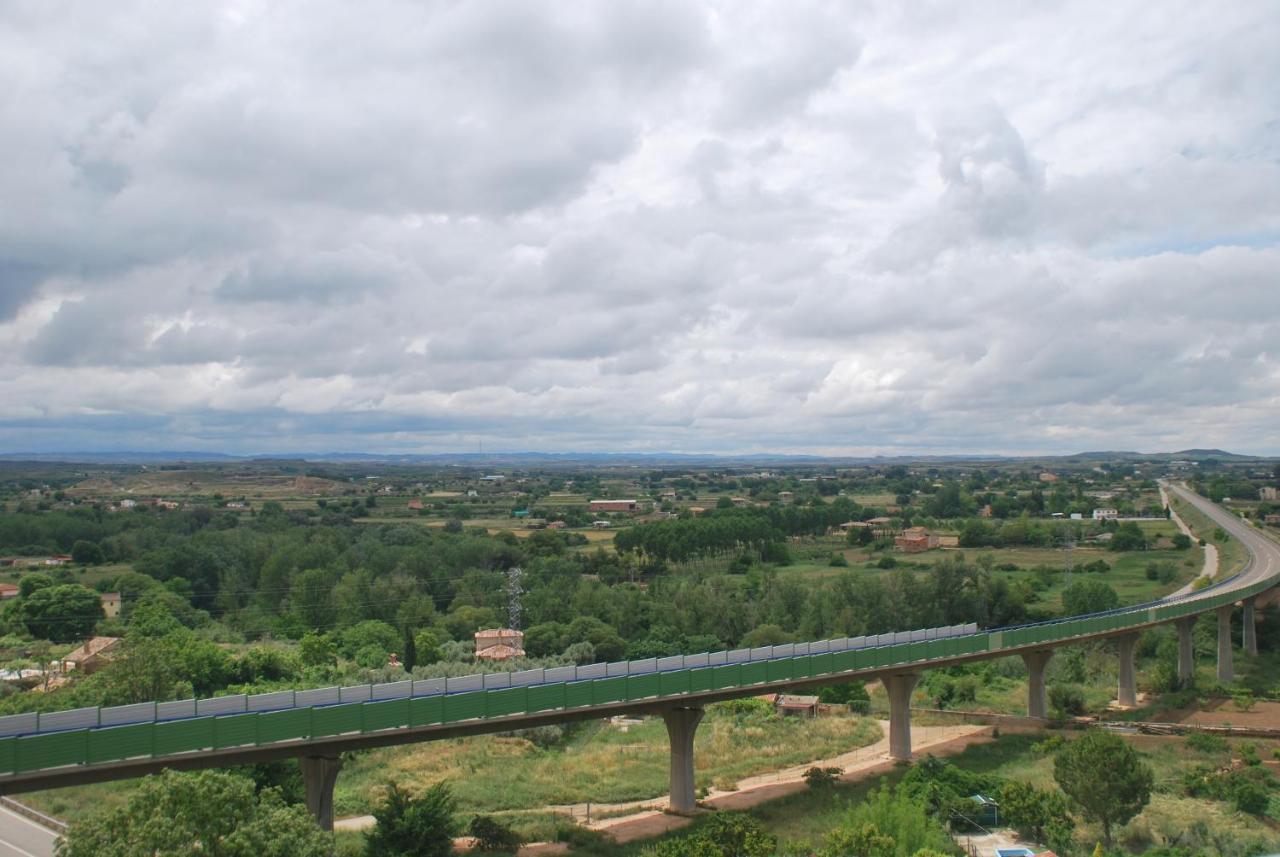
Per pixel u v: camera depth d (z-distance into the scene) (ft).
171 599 518.78
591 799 262.26
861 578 586.86
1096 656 498.69
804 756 309.83
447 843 207.41
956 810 231.71
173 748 180.45
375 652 434.30
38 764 167.53
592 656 453.17
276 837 135.33
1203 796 259.60
